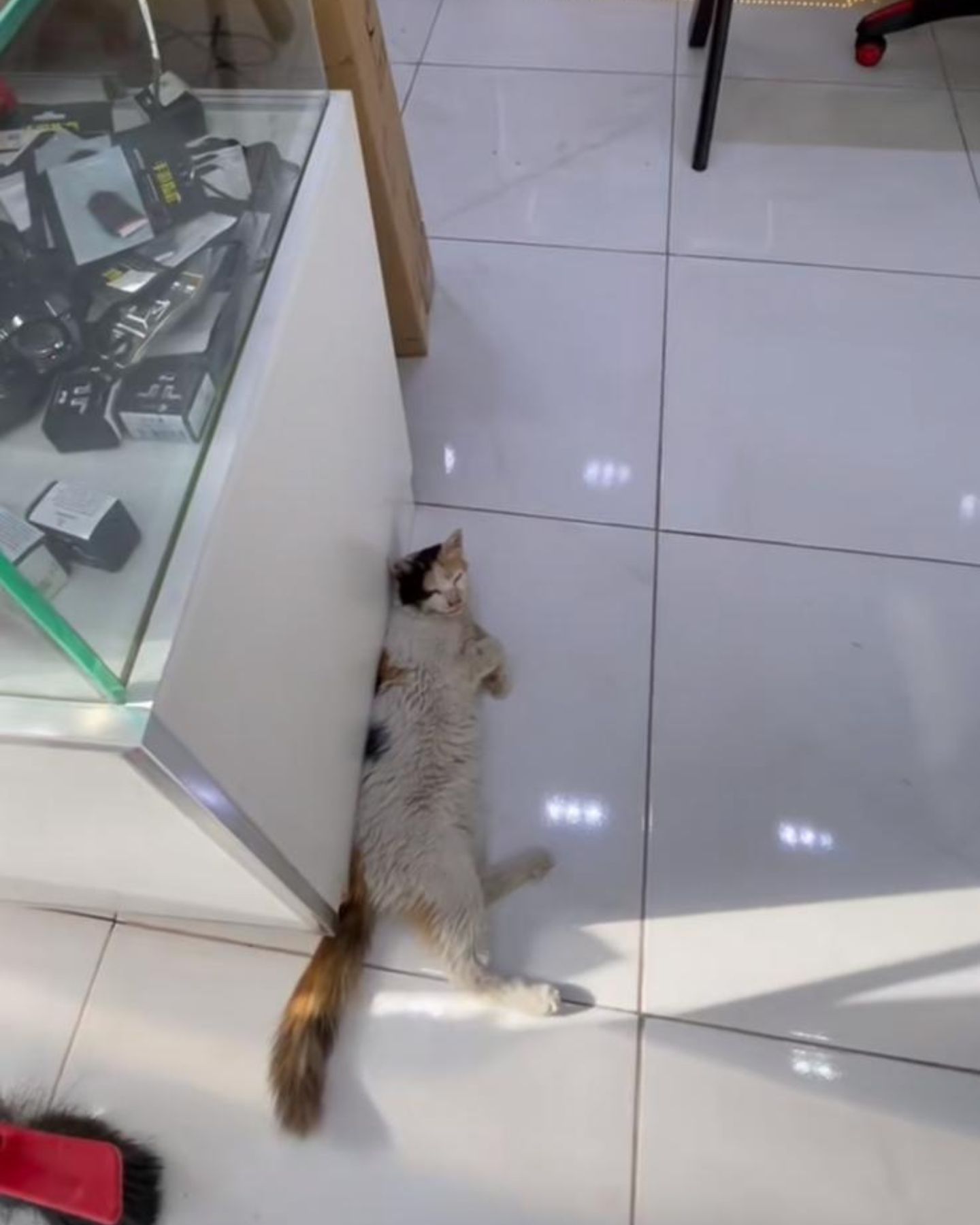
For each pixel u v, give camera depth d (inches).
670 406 58.6
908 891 43.1
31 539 22.4
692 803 45.4
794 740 47.0
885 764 46.3
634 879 43.4
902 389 59.0
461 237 67.3
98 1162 35.5
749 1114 38.2
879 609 50.8
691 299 63.5
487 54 79.4
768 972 41.3
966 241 65.7
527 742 47.1
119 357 26.9
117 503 24.5
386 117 50.5
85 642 22.0
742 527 53.7
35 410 25.0
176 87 33.4
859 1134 37.8
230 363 28.4
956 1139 37.6
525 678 48.9
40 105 28.8
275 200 32.5
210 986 41.0
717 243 66.3
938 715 47.6
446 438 57.6
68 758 23.4
